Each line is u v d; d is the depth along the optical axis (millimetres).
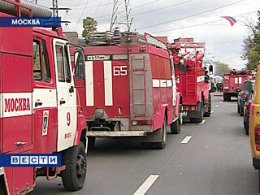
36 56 7191
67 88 8273
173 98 16719
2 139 5609
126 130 13320
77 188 8836
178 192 8711
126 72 13219
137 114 13172
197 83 21953
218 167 11344
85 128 9219
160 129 14180
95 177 10164
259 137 7852
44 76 7422
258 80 8094
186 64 21438
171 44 21188
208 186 9242
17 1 6043
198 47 23047
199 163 11906
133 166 11547
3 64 5621
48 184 9461
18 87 6031
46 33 7555
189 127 20984
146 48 13031
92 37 13625
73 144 8578
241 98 26578
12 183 5898
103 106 13398
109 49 13312
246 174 10461
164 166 11508
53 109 7555
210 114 27531
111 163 12031
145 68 13070
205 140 16469
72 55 9852
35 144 6734
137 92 13141
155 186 9227
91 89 13453
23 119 6199
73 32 10641
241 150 14133
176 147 14820
